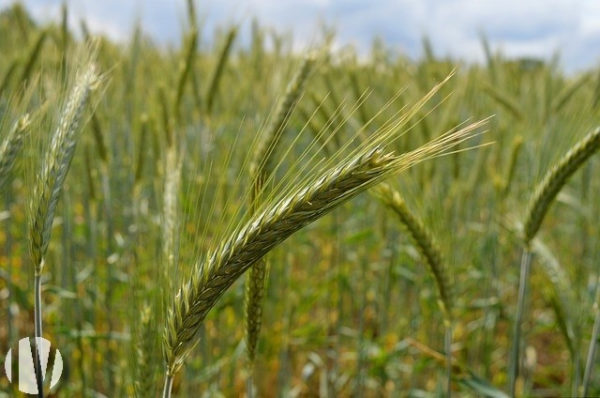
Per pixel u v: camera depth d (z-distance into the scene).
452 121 5.94
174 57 8.53
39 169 2.79
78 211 8.28
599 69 7.83
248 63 8.91
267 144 3.63
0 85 5.61
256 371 6.89
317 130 5.75
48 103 3.12
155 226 4.86
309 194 2.04
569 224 10.02
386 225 6.52
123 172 7.80
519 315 4.43
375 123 5.70
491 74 9.54
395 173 2.06
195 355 5.73
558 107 7.17
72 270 5.52
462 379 4.11
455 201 6.36
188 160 6.74
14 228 7.32
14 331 5.84
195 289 2.23
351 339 7.71
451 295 3.91
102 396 5.69
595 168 8.76
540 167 4.47
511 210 6.85
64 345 5.67
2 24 8.45
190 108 8.00
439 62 8.65
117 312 6.17
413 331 6.89
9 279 5.59
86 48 3.20
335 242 7.79
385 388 7.36
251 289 3.21
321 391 6.88
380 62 9.66
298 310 6.98
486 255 7.51
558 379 7.91
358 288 8.23
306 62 3.90
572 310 4.38
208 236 5.04
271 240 2.14
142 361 3.15
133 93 7.26
